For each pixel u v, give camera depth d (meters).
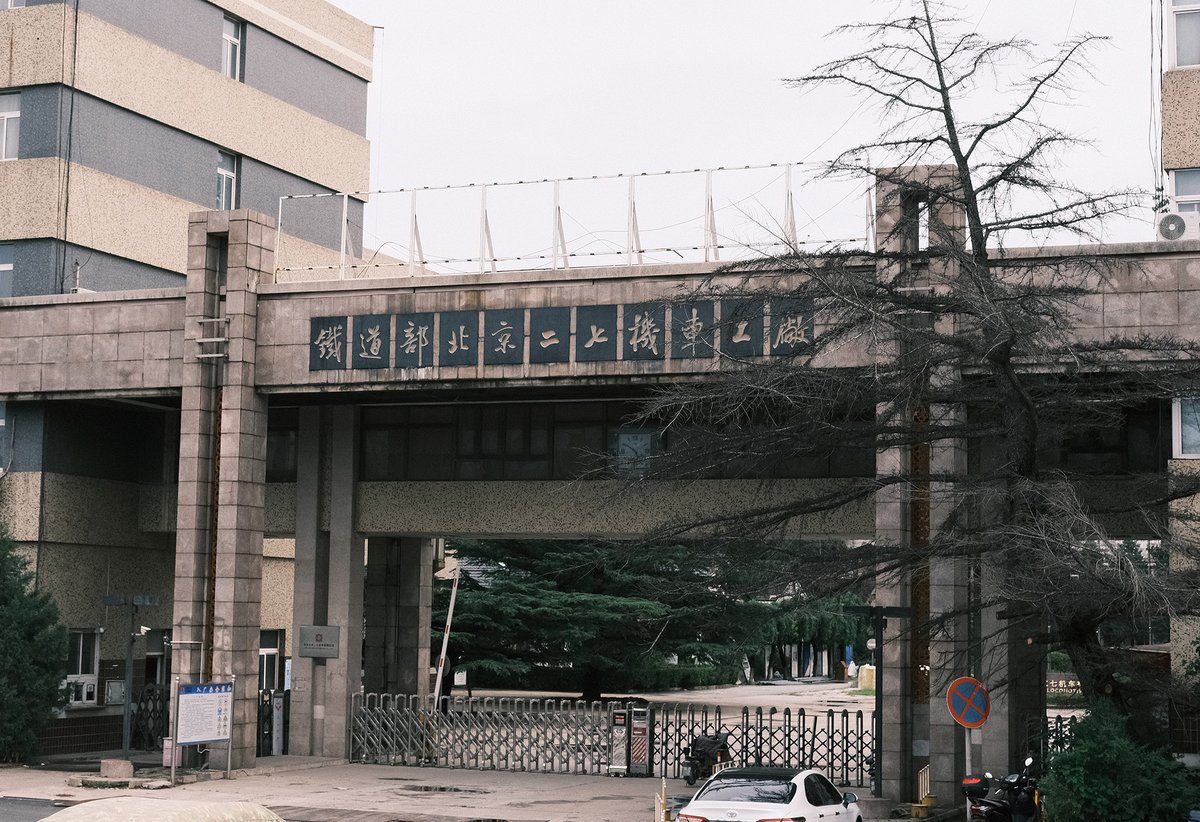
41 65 36.09
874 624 26.64
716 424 26.31
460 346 29.22
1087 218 20.73
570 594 54.56
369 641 37.53
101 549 35.06
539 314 28.69
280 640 43.03
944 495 24.00
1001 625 27.12
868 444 22.38
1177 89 26.98
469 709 32.75
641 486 26.98
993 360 20.17
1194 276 24.78
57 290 35.38
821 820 18.88
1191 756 23.11
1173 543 20.06
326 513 33.91
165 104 39.44
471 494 33.03
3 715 30.42
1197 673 21.89
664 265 27.91
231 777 28.86
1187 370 21.39
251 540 30.33
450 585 56.16
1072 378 22.95
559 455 32.62
